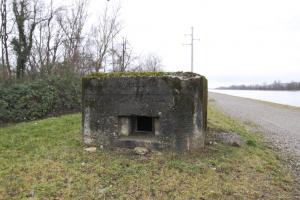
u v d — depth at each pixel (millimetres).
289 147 9539
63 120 10227
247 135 10148
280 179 5816
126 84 6648
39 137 8109
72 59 20203
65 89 13844
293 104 37656
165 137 6434
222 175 5531
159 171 5535
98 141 6938
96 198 4562
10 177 5324
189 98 6355
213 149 6910
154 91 6461
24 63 17750
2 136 8336
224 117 15508
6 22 17562
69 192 4711
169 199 4590
